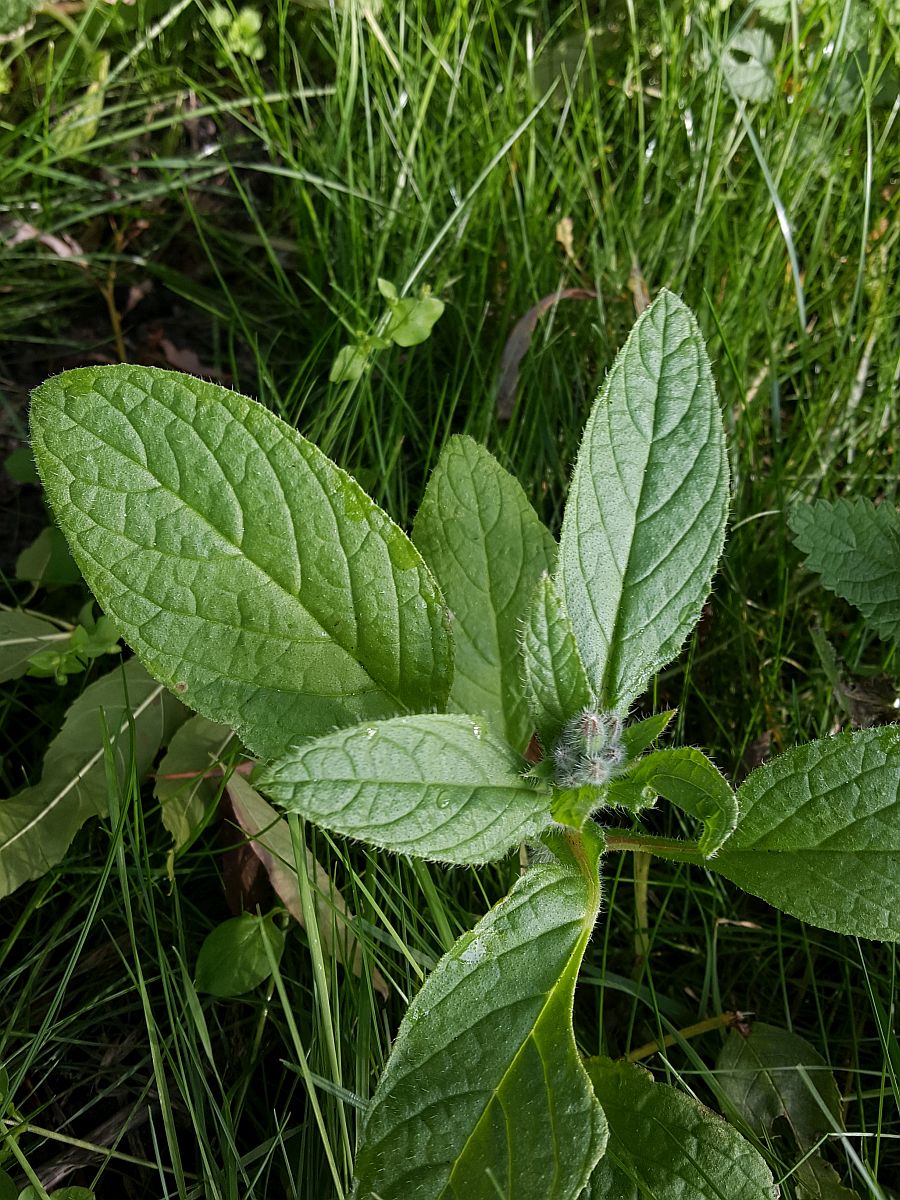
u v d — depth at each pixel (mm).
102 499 231
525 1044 219
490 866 312
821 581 339
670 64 467
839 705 347
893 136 467
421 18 455
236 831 315
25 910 303
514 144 449
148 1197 278
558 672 235
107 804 308
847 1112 294
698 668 371
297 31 515
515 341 403
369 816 208
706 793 222
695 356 261
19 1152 247
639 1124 252
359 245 431
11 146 473
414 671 247
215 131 503
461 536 291
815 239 429
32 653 339
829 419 413
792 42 463
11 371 425
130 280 453
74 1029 291
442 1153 210
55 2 499
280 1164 278
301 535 238
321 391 413
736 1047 292
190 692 240
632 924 319
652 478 257
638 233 443
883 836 240
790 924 323
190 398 231
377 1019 279
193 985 282
